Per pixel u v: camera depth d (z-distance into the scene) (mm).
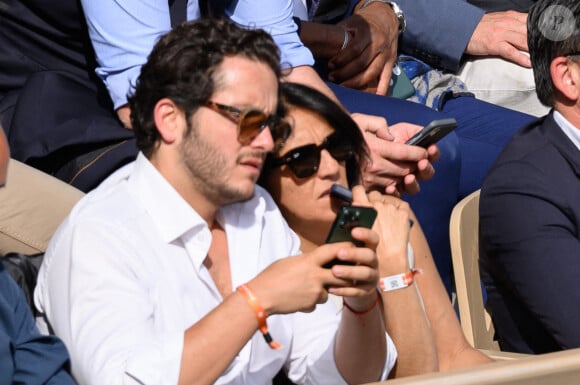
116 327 8203
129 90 11406
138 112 9039
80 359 8172
